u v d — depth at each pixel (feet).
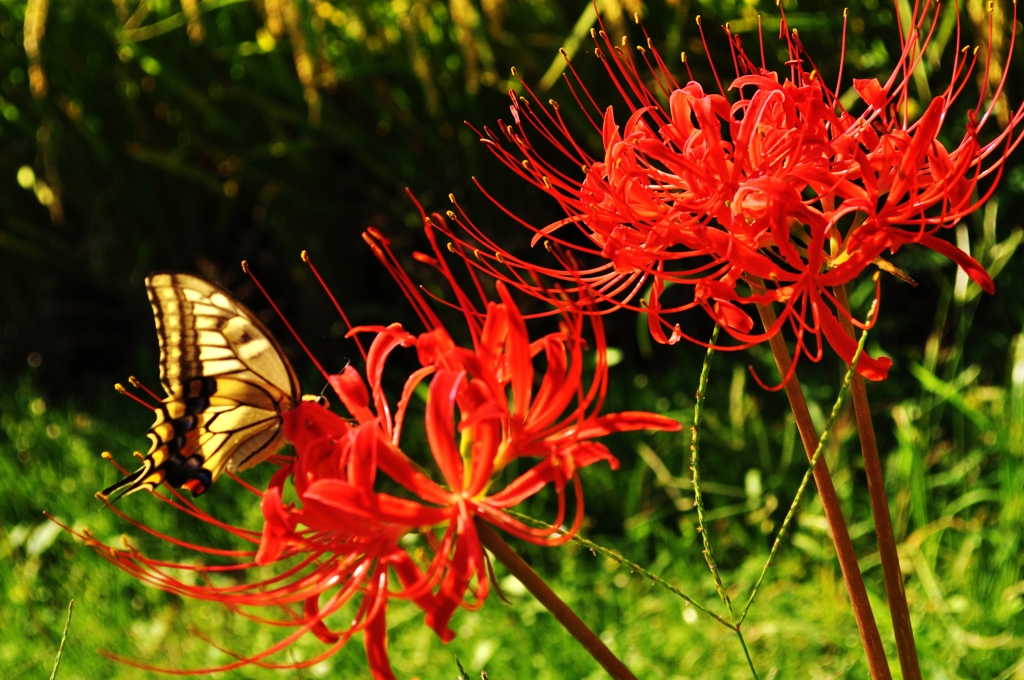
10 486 14.44
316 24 13.19
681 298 14.88
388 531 4.36
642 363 15.01
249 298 17.49
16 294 18.78
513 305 4.42
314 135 15.60
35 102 16.81
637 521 12.20
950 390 11.30
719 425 13.12
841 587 10.89
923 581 10.38
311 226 16.35
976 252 13.29
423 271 15.62
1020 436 11.21
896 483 11.95
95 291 18.89
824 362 13.58
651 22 13.28
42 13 13.52
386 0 14.39
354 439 4.20
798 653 10.21
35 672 11.31
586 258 14.83
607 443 13.46
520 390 4.37
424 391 14.47
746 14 12.66
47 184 17.24
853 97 12.54
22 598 12.49
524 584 4.42
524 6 13.83
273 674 10.72
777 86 5.16
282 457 5.69
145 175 17.22
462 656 10.75
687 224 5.25
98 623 11.94
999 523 11.21
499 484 13.17
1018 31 11.23
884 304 14.30
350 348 16.22
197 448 5.55
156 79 16.12
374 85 14.83
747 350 13.99
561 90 13.85
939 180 5.05
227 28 15.26
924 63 12.31
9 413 16.65
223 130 15.93
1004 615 10.00
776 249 5.67
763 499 12.19
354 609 11.23
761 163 5.21
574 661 10.47
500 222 15.07
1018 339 12.76
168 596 12.42
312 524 4.33
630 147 5.45
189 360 5.53
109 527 13.38
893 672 9.43
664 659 10.39
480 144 14.69
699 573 11.50
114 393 17.01
